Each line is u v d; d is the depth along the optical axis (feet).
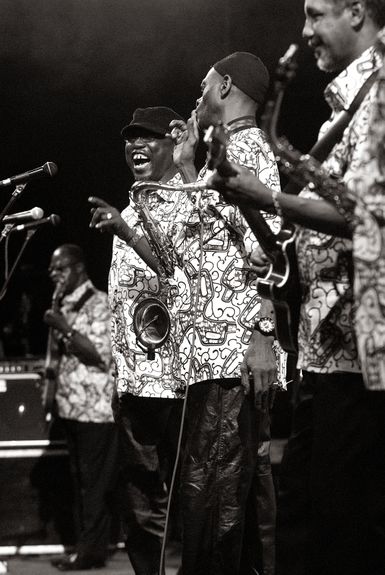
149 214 13.50
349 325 8.94
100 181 30.76
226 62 12.50
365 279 8.11
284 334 9.57
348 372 8.98
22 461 22.43
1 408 22.45
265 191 8.37
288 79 8.05
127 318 14.99
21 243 30.76
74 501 22.34
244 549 13.35
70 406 21.80
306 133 26.81
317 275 9.07
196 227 12.21
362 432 8.95
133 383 14.89
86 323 21.86
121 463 15.49
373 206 8.11
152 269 13.96
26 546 22.43
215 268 12.04
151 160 15.44
